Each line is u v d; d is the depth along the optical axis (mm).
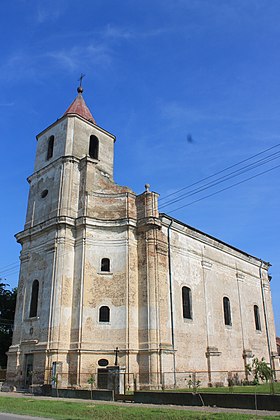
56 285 29531
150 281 30125
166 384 27719
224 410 15867
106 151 37844
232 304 40000
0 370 35750
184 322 32375
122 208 32531
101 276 30250
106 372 27641
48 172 35625
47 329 28609
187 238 36000
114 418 14234
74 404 18656
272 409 15680
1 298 48375
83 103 40250
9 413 15172
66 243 30891
